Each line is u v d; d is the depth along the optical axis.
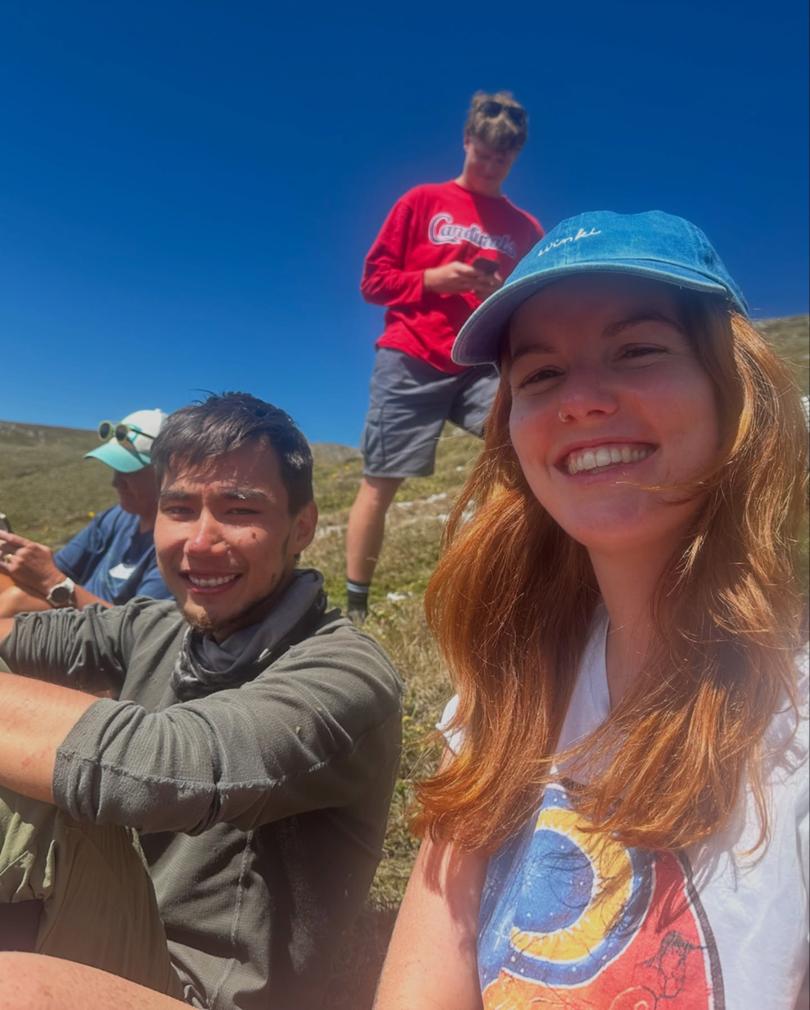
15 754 0.62
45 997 0.49
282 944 0.74
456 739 0.65
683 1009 0.44
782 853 0.43
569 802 0.53
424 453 1.92
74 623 0.96
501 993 0.51
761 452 0.51
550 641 0.62
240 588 0.80
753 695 0.48
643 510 0.53
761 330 0.54
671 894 0.46
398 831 1.11
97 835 0.65
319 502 5.36
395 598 2.27
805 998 0.42
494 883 0.57
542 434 0.56
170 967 0.72
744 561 0.50
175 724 0.66
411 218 1.91
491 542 0.65
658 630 0.53
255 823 0.69
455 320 1.89
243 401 0.85
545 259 0.54
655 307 0.53
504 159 1.88
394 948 0.60
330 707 0.72
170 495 0.81
